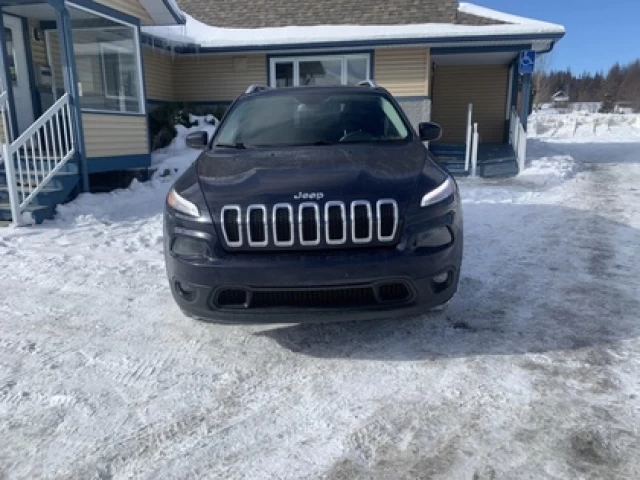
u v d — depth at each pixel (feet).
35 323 12.30
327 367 9.98
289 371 9.87
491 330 11.35
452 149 42.27
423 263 9.57
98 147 28.73
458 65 49.85
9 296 14.06
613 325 11.51
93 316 12.68
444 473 7.08
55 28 31.78
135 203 27.27
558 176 34.30
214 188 10.35
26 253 17.95
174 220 10.30
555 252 17.29
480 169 38.01
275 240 9.55
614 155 50.72
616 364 9.78
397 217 9.62
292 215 9.50
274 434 8.02
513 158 39.06
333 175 10.29
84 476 7.15
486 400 8.73
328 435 7.96
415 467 7.22
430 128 14.52
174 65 46.16
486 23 40.55
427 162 11.54
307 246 9.55
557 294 13.43
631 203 25.67
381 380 9.46
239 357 10.47
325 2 47.70
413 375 9.59
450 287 10.23
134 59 32.45
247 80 45.27
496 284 14.21
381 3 45.70
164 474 7.18
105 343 11.22
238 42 42.37
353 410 8.58
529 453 7.41
